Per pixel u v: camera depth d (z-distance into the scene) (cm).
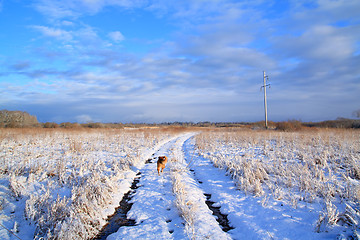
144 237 406
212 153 1270
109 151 1366
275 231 419
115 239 403
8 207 523
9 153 1154
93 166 916
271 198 583
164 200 590
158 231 428
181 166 996
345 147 1201
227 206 559
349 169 797
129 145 1723
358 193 523
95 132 2941
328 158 1005
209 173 881
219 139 2144
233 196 621
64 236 376
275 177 743
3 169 779
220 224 482
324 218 423
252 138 1888
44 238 384
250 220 473
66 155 1146
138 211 537
